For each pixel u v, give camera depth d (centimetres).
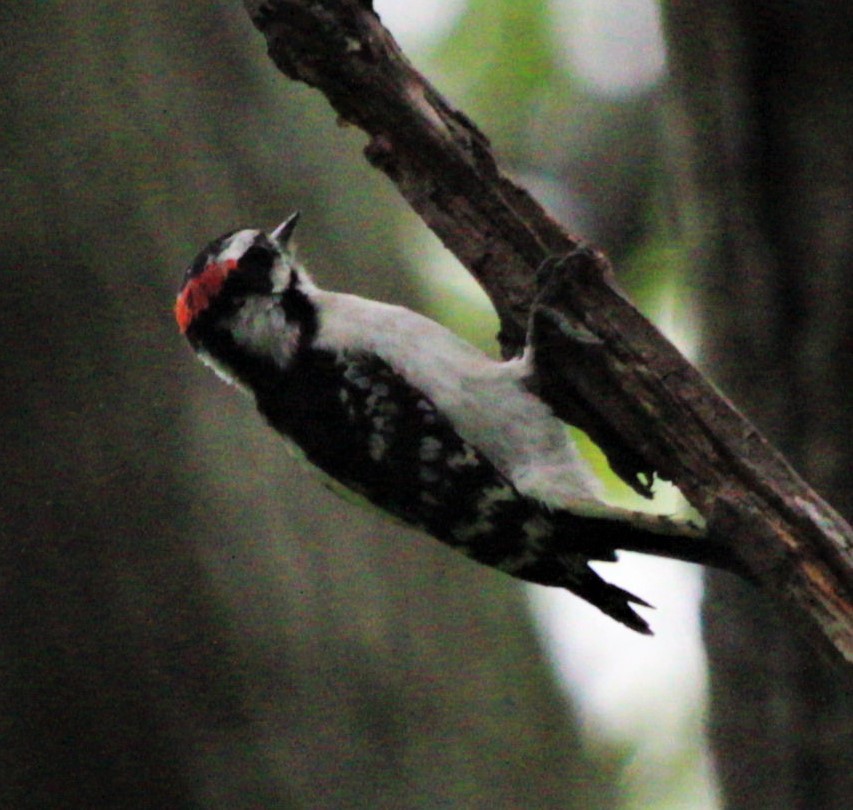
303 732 1261
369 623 1309
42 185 1293
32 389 1268
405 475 946
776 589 812
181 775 1240
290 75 880
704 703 1063
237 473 1290
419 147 887
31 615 1243
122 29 1362
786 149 973
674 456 854
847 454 977
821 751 995
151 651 1248
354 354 955
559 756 1380
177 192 1339
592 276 877
